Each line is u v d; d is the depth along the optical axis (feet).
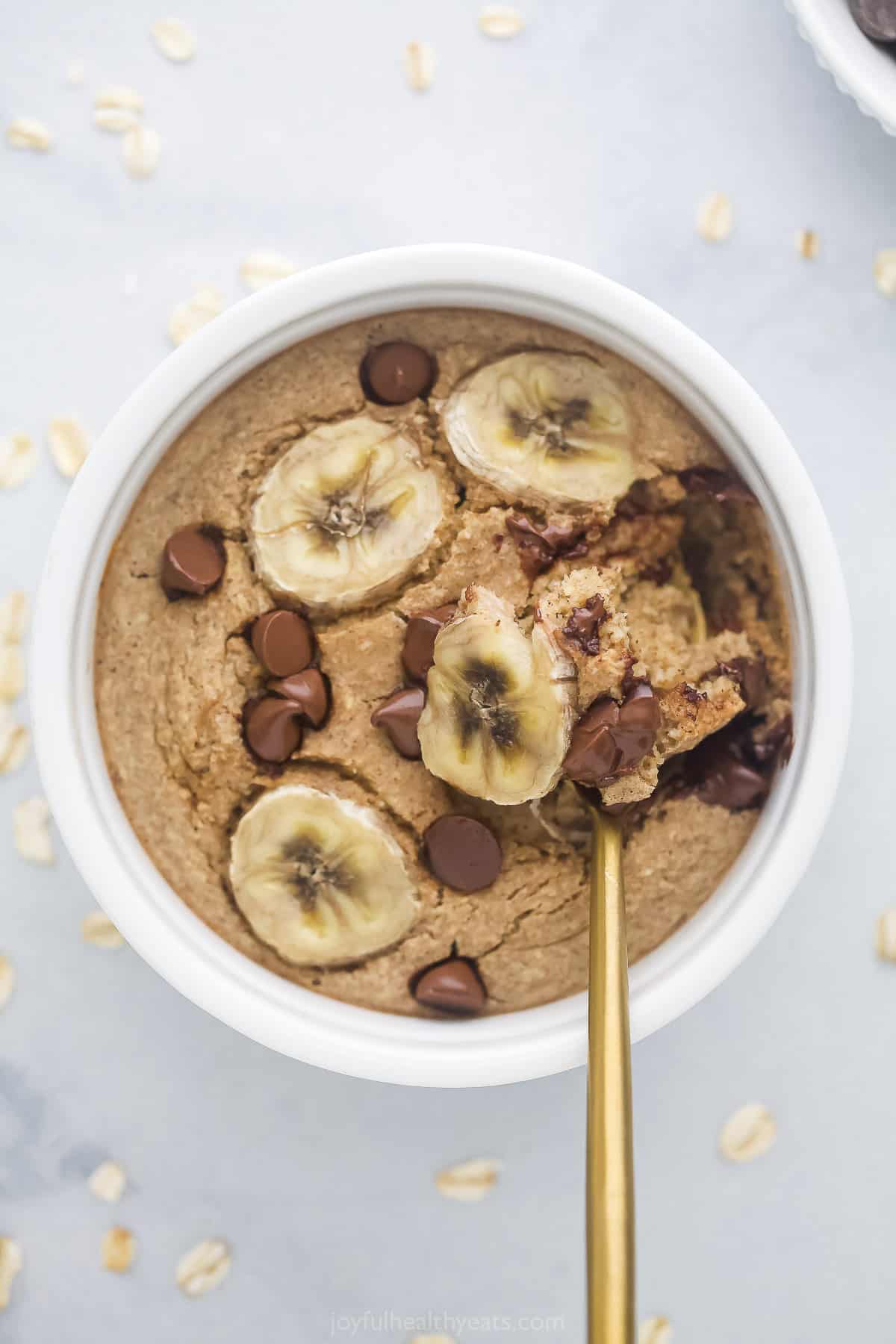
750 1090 1.15
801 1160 1.15
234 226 1.12
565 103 1.12
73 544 1.01
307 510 1.02
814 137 1.12
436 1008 1.04
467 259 0.99
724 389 1.00
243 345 1.00
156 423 1.00
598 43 1.12
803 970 1.14
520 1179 1.14
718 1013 1.15
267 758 1.03
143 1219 1.15
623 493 1.03
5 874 1.14
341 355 1.02
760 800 1.04
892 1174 1.15
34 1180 1.15
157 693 1.03
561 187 1.12
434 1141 1.15
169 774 1.04
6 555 1.12
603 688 0.98
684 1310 1.15
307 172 1.12
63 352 1.12
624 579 1.03
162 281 1.12
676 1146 1.15
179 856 1.04
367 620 1.03
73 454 1.12
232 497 1.03
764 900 1.02
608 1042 0.95
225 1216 1.15
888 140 1.12
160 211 1.12
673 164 1.12
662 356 1.00
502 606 1.00
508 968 1.04
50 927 1.14
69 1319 1.15
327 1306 1.15
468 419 1.02
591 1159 0.92
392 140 1.12
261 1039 1.03
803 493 1.00
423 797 1.03
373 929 1.04
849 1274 1.15
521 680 0.98
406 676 1.03
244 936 1.05
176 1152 1.15
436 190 1.12
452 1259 1.15
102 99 1.12
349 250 1.12
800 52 1.12
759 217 1.13
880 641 1.13
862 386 1.13
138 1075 1.15
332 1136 1.15
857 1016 1.14
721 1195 1.15
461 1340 1.15
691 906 1.04
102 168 1.12
